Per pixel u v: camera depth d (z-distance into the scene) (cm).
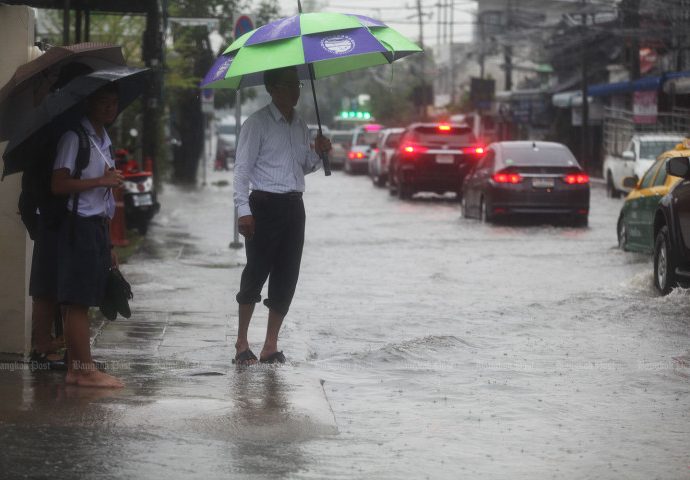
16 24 1262
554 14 11275
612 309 1836
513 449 978
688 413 1126
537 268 2561
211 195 5706
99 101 1149
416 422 1078
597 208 4775
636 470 916
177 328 1616
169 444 940
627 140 8050
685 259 1961
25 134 1098
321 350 1516
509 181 3762
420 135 5372
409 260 2750
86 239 1135
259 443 962
